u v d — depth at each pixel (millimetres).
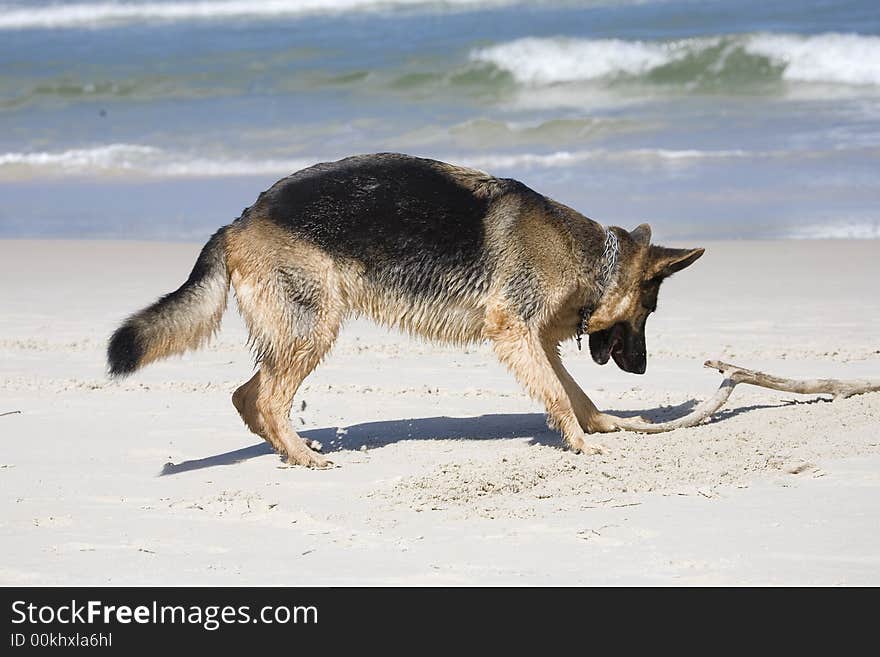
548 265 15664
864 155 39656
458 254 15547
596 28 56719
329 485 14398
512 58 51188
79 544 12062
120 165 44125
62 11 67562
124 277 30203
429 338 16188
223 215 37000
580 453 15359
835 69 48312
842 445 14844
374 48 56219
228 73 54719
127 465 15562
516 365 15648
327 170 15578
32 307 27234
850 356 21109
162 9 66812
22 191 41594
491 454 15617
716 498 13070
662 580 10742
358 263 15445
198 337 15547
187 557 11656
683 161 40062
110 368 15188
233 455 16109
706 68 49344
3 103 53000
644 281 16484
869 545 11422
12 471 15227
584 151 41750
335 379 20812
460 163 40562
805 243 31156
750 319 24500
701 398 18516
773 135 42688
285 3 66250
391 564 11305
